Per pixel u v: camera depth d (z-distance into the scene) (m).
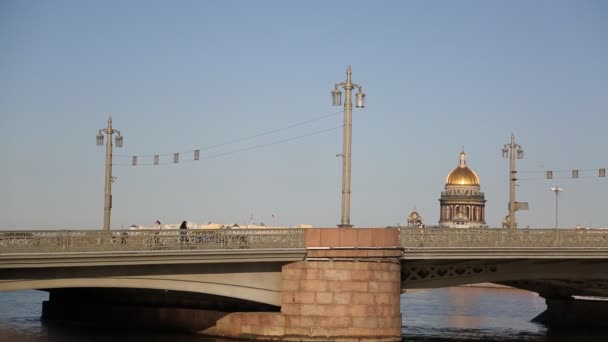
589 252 59.84
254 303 55.56
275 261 51.12
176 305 59.28
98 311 63.88
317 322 51.09
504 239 57.88
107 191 60.97
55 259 44.41
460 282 60.81
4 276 44.47
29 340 54.12
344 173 52.69
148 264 47.69
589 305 78.62
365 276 51.62
